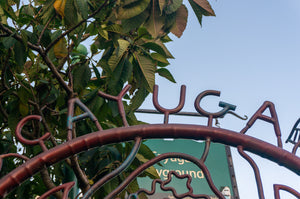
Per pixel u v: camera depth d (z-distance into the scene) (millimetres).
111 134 1396
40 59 3209
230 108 1504
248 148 1402
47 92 3086
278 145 1423
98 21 3016
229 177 6117
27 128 3084
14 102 2863
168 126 1426
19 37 2682
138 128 1421
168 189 1321
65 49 3080
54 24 3119
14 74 2926
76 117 1453
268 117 1456
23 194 3107
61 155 1331
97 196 2922
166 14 3025
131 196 1298
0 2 2982
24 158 1301
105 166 2953
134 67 2975
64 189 1229
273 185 1300
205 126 1438
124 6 2914
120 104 1519
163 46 3334
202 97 1531
